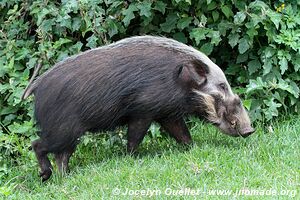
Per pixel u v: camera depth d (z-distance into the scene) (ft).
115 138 35.19
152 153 33.37
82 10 35.83
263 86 35.47
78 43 36.55
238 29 36.06
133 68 31.91
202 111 32.83
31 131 35.60
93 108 31.86
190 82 32.19
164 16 37.78
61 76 32.04
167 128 33.63
